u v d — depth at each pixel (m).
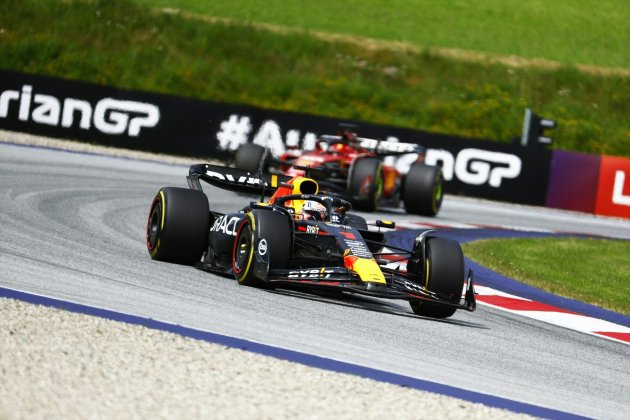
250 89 130.38
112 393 18.12
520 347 28.67
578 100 139.38
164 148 87.38
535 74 143.75
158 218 35.31
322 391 19.98
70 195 54.62
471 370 24.47
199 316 26.45
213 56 136.38
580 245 64.00
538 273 49.44
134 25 139.25
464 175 88.75
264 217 31.05
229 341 23.78
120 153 83.50
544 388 23.67
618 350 30.70
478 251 54.47
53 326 22.80
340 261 31.08
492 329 31.27
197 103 87.44
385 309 32.12
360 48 144.75
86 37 134.12
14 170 61.94
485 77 141.00
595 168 89.31
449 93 136.12
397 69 140.38
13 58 126.12
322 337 25.73
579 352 29.30
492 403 21.23
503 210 82.38
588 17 166.12
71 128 87.75
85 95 87.75
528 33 157.50
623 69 149.38
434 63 143.12
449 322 31.38
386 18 157.50
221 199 63.25
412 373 23.12
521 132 127.62
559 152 89.12
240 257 32.16
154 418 16.92
